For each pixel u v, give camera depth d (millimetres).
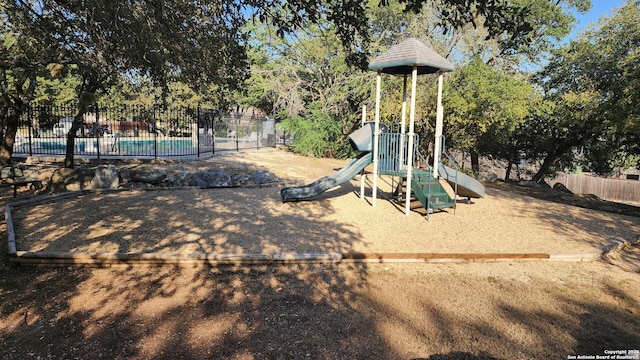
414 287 4688
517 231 7523
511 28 3637
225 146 21750
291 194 8969
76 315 3854
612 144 18141
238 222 7160
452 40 16500
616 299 4559
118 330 3604
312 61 19609
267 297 4316
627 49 14852
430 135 17750
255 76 20453
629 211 10570
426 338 3582
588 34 17312
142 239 5898
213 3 4832
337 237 6566
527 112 15180
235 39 5449
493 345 3500
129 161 12867
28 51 5488
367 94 18375
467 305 4258
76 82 21000
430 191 8172
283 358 3242
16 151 15922
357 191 11297
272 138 26297
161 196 9188
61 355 3234
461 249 6215
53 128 17797
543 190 14734
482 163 26906
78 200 8469
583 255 6027
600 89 16062
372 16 17859
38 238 5832
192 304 4117
